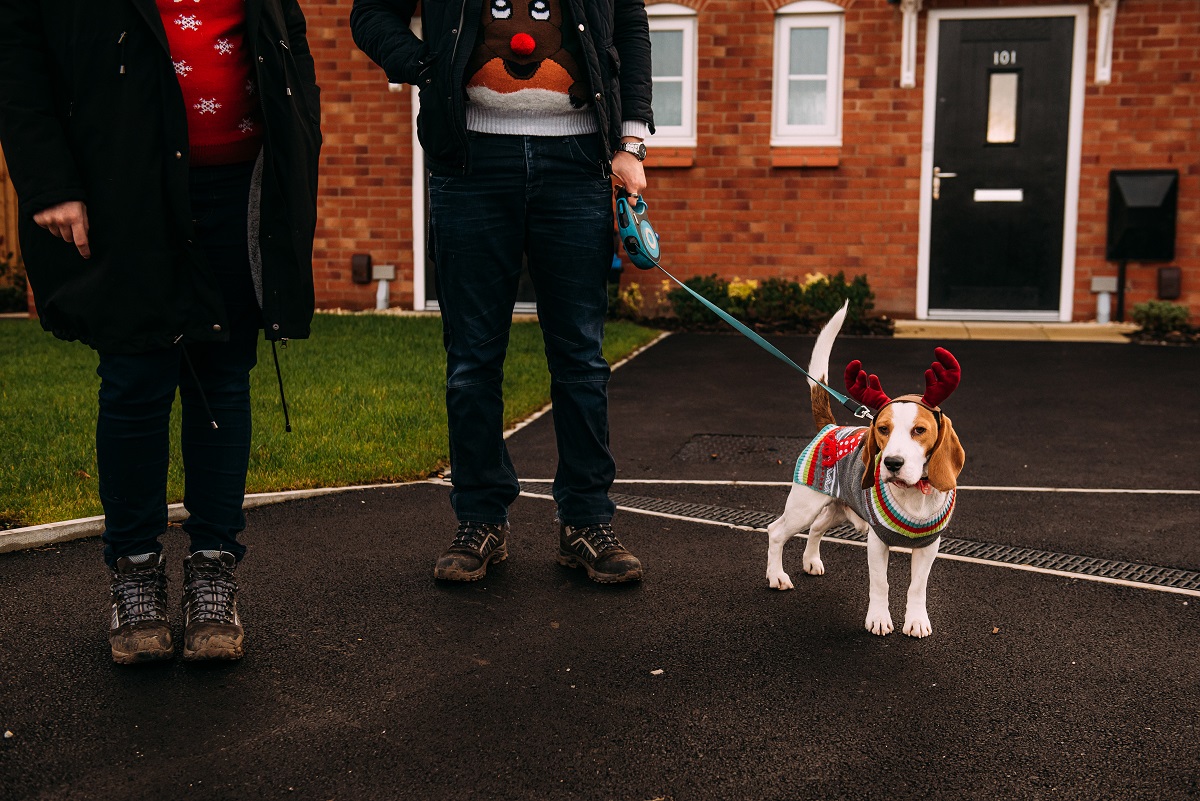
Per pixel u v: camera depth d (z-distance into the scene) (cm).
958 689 282
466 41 326
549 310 354
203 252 282
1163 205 973
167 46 264
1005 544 406
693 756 246
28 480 452
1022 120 1009
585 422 355
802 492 345
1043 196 1016
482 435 358
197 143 279
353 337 884
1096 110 994
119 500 287
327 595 346
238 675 286
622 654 303
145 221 267
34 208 257
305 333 297
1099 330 973
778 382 757
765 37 1031
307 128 292
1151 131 988
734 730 259
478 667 293
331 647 305
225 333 280
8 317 1078
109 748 247
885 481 298
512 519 432
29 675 284
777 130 1048
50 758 243
